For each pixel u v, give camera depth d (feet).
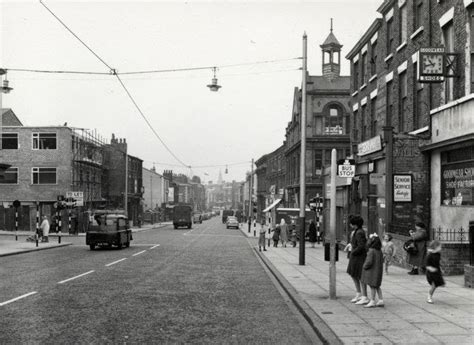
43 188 165.37
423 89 64.28
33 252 89.71
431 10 61.77
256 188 342.85
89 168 189.16
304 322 30.91
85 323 30.09
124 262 70.18
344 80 173.47
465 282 43.14
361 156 81.30
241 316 32.76
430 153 62.75
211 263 70.38
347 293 41.11
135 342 25.64
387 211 63.82
